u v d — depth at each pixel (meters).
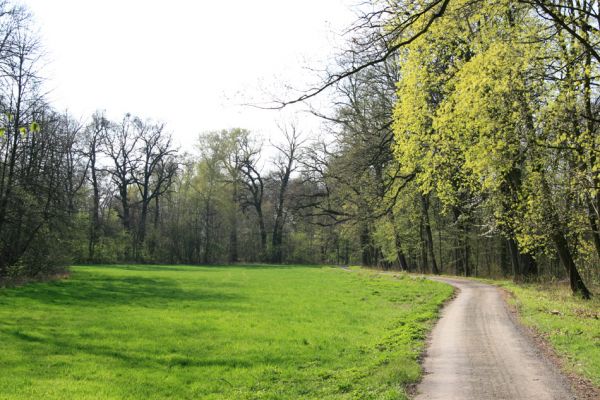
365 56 8.57
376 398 8.24
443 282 33.06
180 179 76.88
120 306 22.38
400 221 46.12
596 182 14.63
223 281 39.25
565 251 20.86
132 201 76.75
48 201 31.70
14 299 23.44
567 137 14.69
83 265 60.31
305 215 61.00
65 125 42.84
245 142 76.81
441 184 19.78
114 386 10.09
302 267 69.31
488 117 15.64
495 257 51.88
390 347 12.83
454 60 16.83
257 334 15.69
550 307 17.44
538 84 14.72
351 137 34.66
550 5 12.22
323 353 12.84
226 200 74.25
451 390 8.45
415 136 18.97
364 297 26.77
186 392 9.71
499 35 15.09
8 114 7.86
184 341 14.63
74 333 15.68
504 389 8.40
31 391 9.67
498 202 21.59
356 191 38.31
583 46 13.54
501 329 14.43
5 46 25.77
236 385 10.17
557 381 8.84
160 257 72.88
